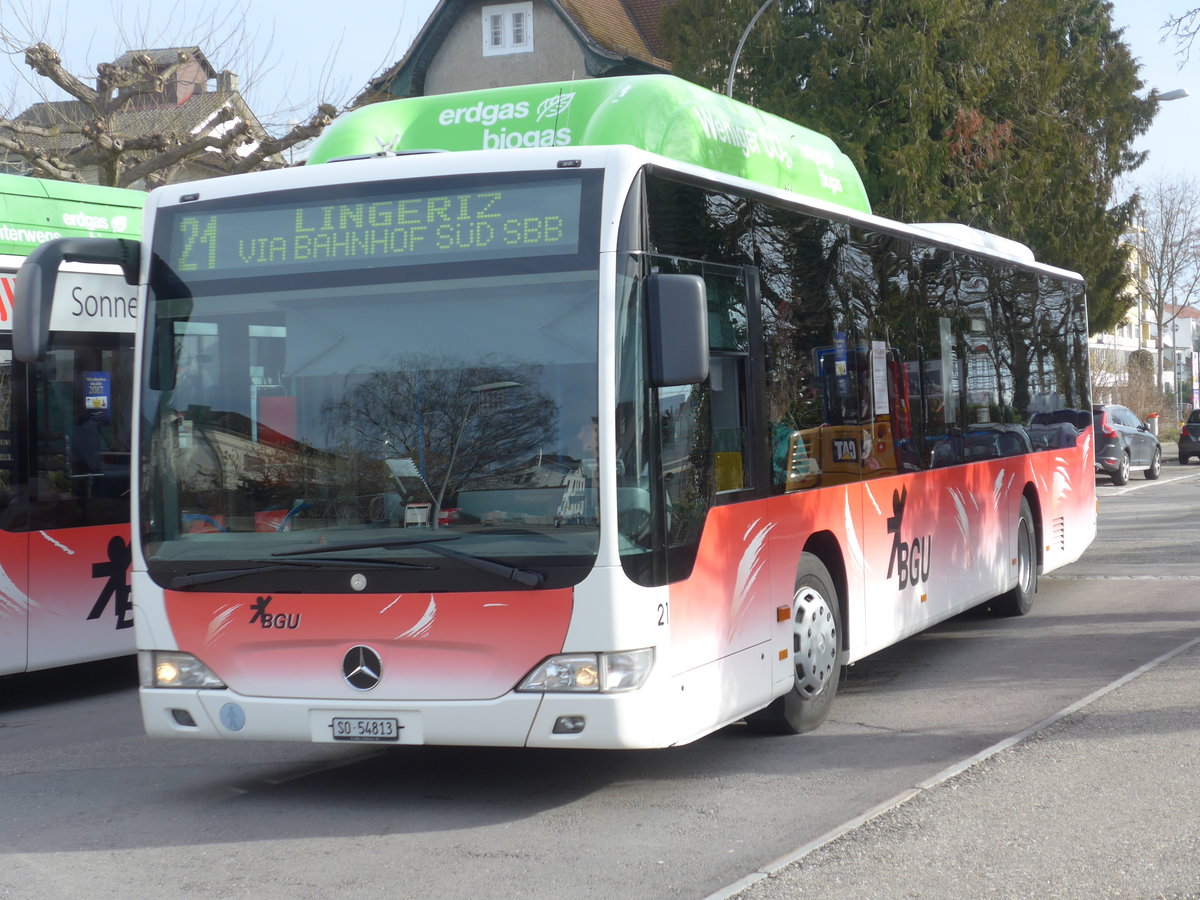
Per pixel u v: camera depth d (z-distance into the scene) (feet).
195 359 22.39
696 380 20.17
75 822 22.04
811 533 26.27
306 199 22.09
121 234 36.86
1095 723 26.23
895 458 30.91
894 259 31.53
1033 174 107.45
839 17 96.94
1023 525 41.29
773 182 31.01
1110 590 47.14
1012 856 18.54
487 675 20.40
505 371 20.81
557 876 18.49
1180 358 377.50
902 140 98.12
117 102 75.05
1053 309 45.44
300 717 21.18
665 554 20.83
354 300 21.63
